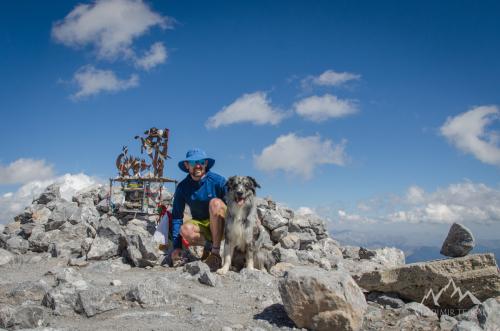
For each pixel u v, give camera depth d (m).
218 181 3.71
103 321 2.01
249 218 3.39
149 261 3.60
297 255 4.27
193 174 3.65
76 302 2.13
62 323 1.97
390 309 2.30
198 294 2.55
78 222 4.88
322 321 1.90
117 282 2.73
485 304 2.02
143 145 5.43
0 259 3.74
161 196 5.72
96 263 3.56
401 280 2.43
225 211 3.52
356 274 2.62
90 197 5.99
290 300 1.96
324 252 4.78
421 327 1.98
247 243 3.38
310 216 5.47
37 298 2.36
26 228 5.15
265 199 5.48
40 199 6.13
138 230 4.86
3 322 1.88
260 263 3.50
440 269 2.33
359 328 1.91
